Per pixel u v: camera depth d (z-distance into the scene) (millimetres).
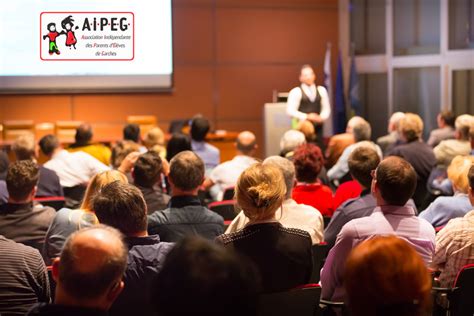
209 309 1163
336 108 10102
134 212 2596
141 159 4016
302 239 2658
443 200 3660
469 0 9305
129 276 2484
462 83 9492
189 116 9930
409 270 1485
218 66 10008
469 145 6039
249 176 2664
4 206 3482
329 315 2777
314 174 4184
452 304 2789
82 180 5668
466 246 2885
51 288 2902
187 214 3256
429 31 9734
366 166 3787
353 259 1526
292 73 10234
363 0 10258
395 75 10102
